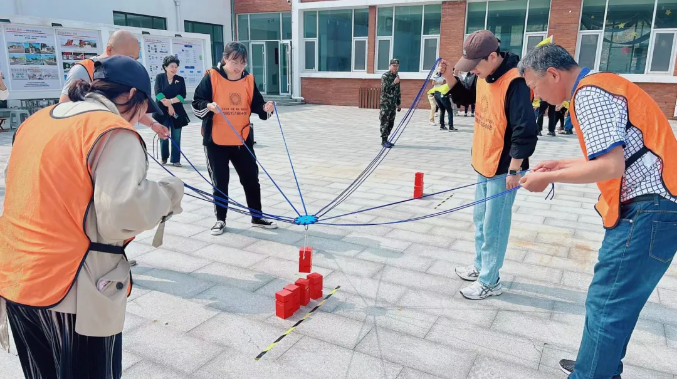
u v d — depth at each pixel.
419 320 3.14
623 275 2.03
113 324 1.71
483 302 3.39
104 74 1.78
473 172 7.73
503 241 3.34
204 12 21.03
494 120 3.12
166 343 2.83
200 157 8.74
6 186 1.70
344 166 8.13
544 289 3.60
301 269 3.51
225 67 4.45
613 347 2.07
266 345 2.83
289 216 5.30
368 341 2.88
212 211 5.47
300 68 21.56
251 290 3.54
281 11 21.61
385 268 3.96
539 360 2.71
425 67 19.20
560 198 6.17
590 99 1.96
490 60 3.04
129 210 1.51
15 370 2.56
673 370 2.64
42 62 12.06
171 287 3.56
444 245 4.49
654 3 15.27
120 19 17.84
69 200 1.56
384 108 10.18
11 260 1.61
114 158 1.54
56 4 15.45
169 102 7.50
